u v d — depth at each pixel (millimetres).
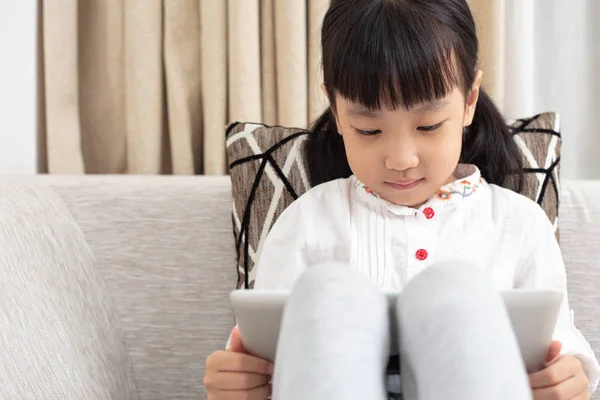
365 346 575
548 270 963
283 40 1343
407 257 948
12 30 1304
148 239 1165
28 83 1376
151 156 1396
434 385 557
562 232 1139
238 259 1086
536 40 1548
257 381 800
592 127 1563
